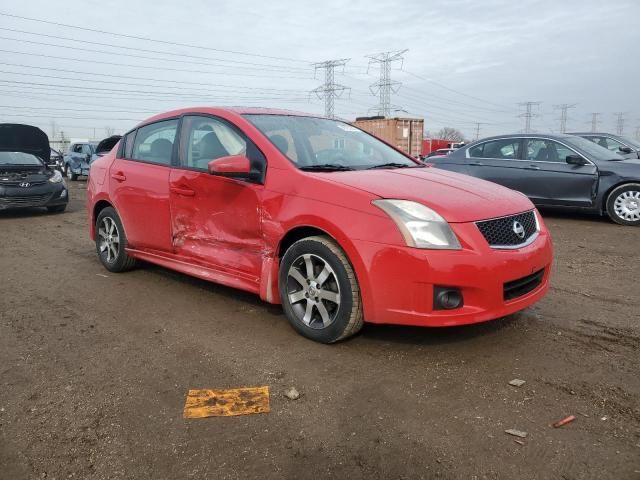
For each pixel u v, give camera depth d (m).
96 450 2.45
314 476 2.23
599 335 3.71
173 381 3.10
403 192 3.37
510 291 3.39
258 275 3.92
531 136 9.48
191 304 4.51
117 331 3.92
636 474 2.20
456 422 2.61
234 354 3.46
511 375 3.10
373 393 2.91
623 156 9.48
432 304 3.14
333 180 3.55
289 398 2.87
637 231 8.13
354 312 3.36
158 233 4.82
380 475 2.23
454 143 39.84
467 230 3.18
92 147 22.45
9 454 2.43
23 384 3.10
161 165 4.82
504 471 2.23
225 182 4.09
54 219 10.63
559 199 9.07
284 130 4.27
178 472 2.28
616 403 2.77
